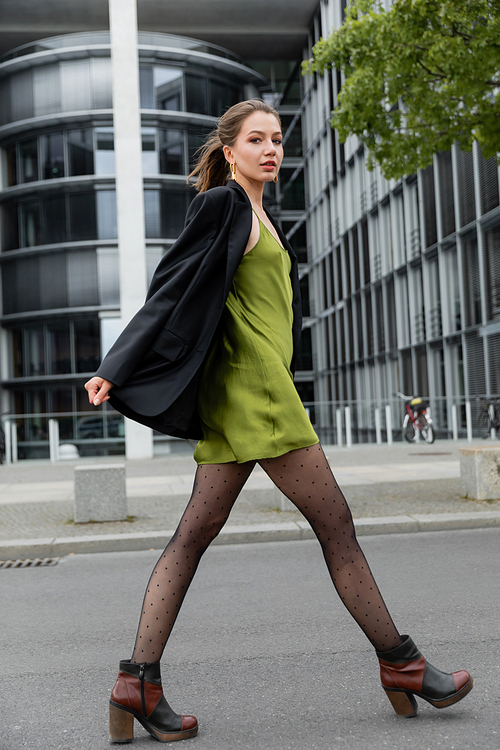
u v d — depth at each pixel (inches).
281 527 271.0
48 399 1087.0
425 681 92.9
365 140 379.6
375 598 92.0
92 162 1072.8
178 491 418.0
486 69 323.6
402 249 932.0
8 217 1116.5
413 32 327.6
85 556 257.1
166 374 85.0
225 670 125.0
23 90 1089.4
